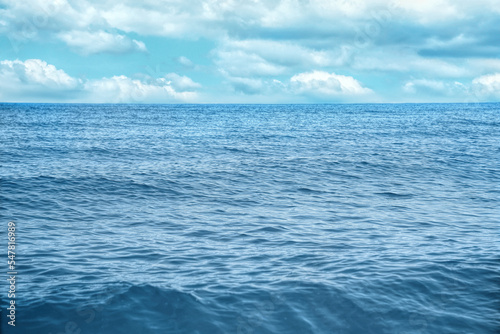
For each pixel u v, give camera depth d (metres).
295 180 24.14
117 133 52.88
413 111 147.25
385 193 21.22
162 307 8.18
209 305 8.26
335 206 18.34
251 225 15.02
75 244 12.47
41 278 9.60
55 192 19.67
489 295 8.81
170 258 11.27
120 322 7.62
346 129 62.47
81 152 33.88
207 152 35.28
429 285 9.23
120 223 15.16
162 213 16.80
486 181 24.72
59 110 148.38
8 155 31.14
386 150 37.12
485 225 15.23
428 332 7.47
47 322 7.56
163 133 53.81
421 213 17.14
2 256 11.22
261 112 144.38
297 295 8.70
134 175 24.05
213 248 12.26
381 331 7.51
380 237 13.52
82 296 8.56
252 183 23.12
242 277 9.75
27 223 14.81
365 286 9.14
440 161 31.31
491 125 70.50
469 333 7.45
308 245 12.56
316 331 7.48
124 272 10.09
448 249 12.04
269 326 7.59
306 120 89.31
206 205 18.31
